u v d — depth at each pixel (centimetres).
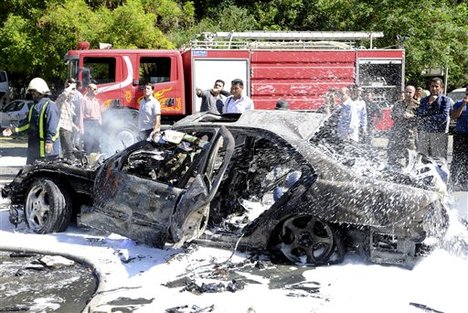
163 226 573
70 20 2017
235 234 595
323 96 1559
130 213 597
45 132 791
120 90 1413
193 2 2931
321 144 627
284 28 2847
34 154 802
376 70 1591
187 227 541
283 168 688
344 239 550
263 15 2895
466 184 947
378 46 2242
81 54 1401
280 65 1534
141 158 622
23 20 2102
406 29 2205
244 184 686
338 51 1564
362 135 1075
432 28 2219
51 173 670
